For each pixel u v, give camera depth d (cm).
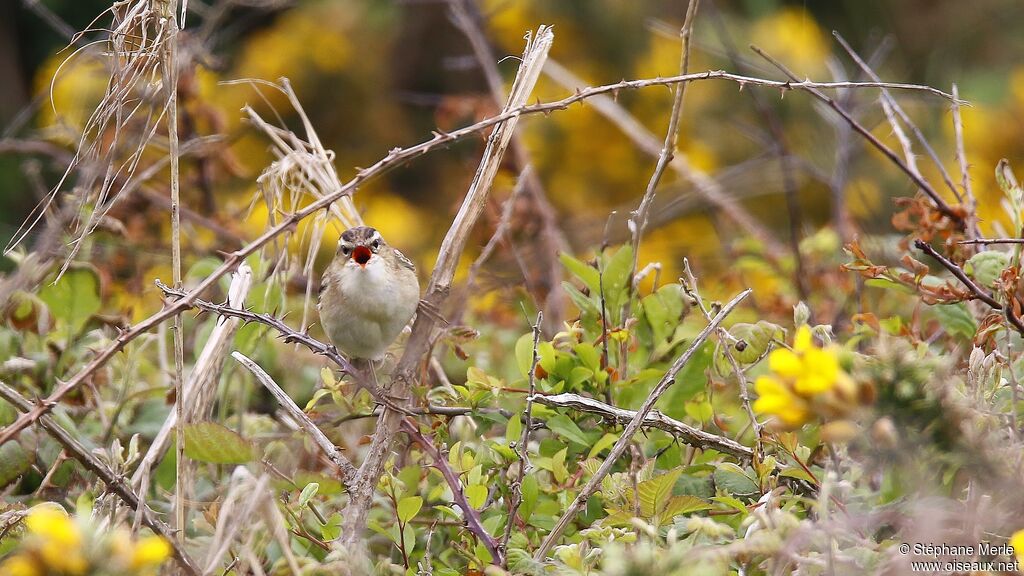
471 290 1113
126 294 1166
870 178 1638
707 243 1636
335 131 2197
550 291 1186
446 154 2194
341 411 901
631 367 892
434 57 2203
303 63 2159
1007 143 1659
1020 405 684
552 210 1308
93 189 1116
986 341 797
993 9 1995
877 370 527
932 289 795
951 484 639
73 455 682
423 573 683
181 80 1240
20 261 998
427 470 812
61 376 951
